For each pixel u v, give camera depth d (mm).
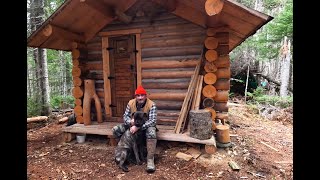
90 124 5699
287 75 12391
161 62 5352
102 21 5559
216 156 4363
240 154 4539
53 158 4551
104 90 5859
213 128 4832
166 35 5285
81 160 4434
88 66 6027
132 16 5465
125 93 5766
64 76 14336
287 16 10570
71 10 4785
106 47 5738
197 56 5117
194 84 4906
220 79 4871
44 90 8508
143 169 3992
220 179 3596
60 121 7598
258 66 15758
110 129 5211
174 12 4949
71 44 5910
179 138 4480
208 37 4715
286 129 6906
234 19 4379
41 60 8469
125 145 4137
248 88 15188
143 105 4418
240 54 15375
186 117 4914
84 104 5617
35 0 8953
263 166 4059
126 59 5684
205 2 3809
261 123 7695
